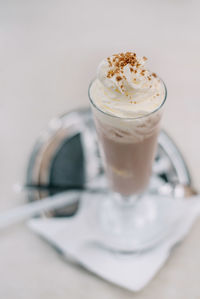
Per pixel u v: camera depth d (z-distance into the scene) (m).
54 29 0.64
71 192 0.46
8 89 0.56
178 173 0.45
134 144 0.35
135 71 0.33
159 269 0.39
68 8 0.67
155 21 0.62
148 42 0.59
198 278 0.39
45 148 0.49
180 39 0.59
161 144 0.47
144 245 0.41
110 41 0.60
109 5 0.67
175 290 0.38
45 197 0.45
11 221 0.43
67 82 0.56
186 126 0.49
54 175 0.47
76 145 0.49
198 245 0.41
